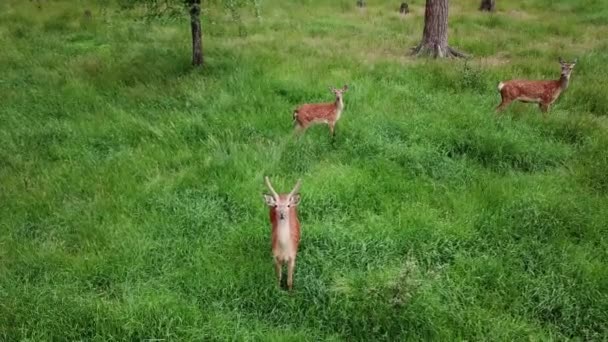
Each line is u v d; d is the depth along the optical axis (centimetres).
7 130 900
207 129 884
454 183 741
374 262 585
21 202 685
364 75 1152
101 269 572
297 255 598
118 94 1064
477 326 500
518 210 648
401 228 628
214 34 1592
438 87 1109
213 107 968
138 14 1747
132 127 895
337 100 848
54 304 514
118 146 865
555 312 532
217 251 604
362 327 510
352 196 695
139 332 491
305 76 1123
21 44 1452
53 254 593
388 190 716
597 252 592
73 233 647
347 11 2116
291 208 571
